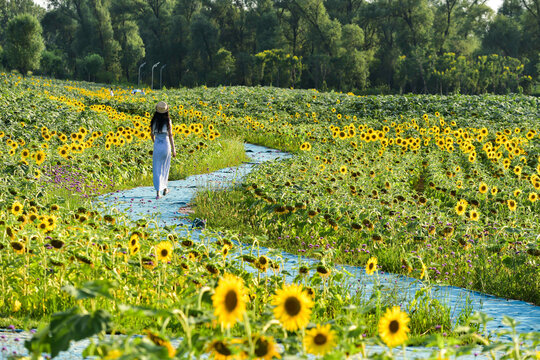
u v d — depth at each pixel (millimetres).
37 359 1864
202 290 2230
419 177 14680
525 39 91188
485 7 91750
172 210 9633
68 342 1869
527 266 5941
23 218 4945
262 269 4434
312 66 93125
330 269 4617
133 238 4578
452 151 17375
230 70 94188
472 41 95688
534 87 95625
